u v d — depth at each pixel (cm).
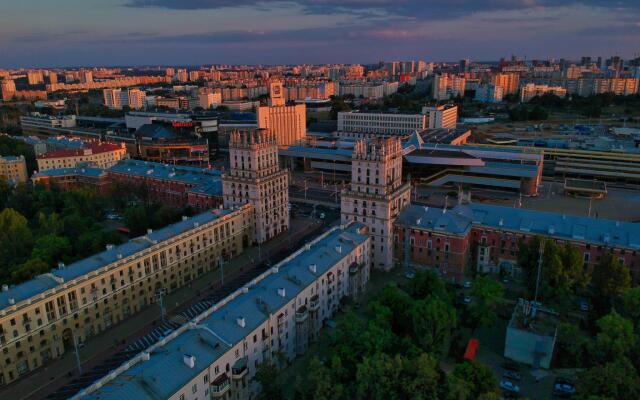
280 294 11562
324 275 13075
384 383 9175
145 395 8169
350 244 14938
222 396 9431
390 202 16275
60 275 12850
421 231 16438
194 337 9681
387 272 16738
